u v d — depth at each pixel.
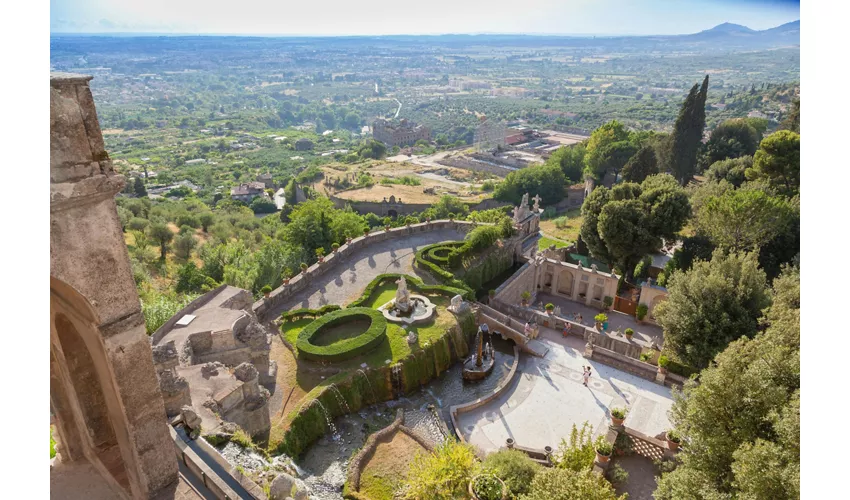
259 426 33.59
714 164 91.81
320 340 44.41
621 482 32.56
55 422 21.27
